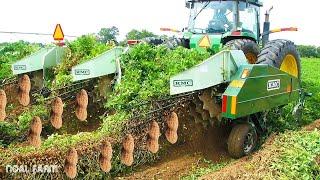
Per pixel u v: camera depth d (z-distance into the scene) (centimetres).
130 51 791
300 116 923
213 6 1005
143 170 684
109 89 845
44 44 1041
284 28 1048
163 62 759
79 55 952
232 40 898
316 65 2448
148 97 686
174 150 744
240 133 726
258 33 1056
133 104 685
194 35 959
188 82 655
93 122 871
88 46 969
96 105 877
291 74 913
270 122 842
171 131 675
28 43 1115
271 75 762
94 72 806
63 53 962
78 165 620
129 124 668
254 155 682
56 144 638
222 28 993
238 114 688
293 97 845
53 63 944
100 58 814
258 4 1033
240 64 723
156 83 700
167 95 693
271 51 839
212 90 714
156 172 677
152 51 782
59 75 870
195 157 738
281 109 871
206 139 773
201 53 769
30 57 904
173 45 956
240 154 731
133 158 679
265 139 773
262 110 746
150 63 754
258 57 843
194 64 727
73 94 831
